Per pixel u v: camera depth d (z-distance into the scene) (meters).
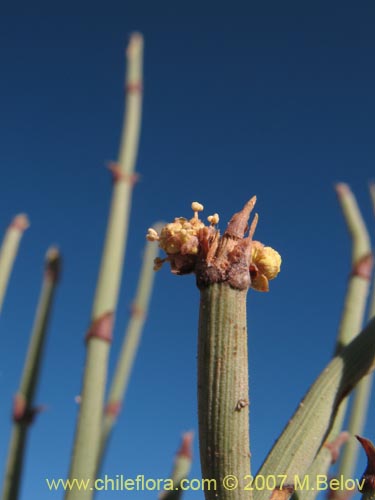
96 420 0.05
